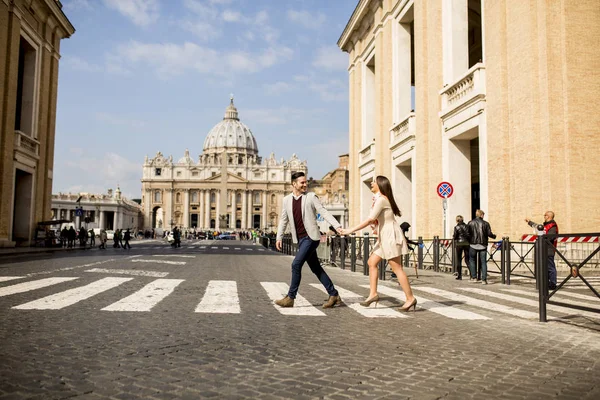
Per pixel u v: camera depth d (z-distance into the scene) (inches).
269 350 175.2
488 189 567.8
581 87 490.6
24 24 1053.2
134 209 5831.7
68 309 249.4
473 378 144.6
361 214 1116.5
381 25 960.3
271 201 6181.1
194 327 213.0
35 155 1124.5
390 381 140.1
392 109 904.3
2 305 257.8
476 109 592.1
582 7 497.7
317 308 275.3
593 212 484.1
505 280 455.5
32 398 120.5
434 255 610.2
